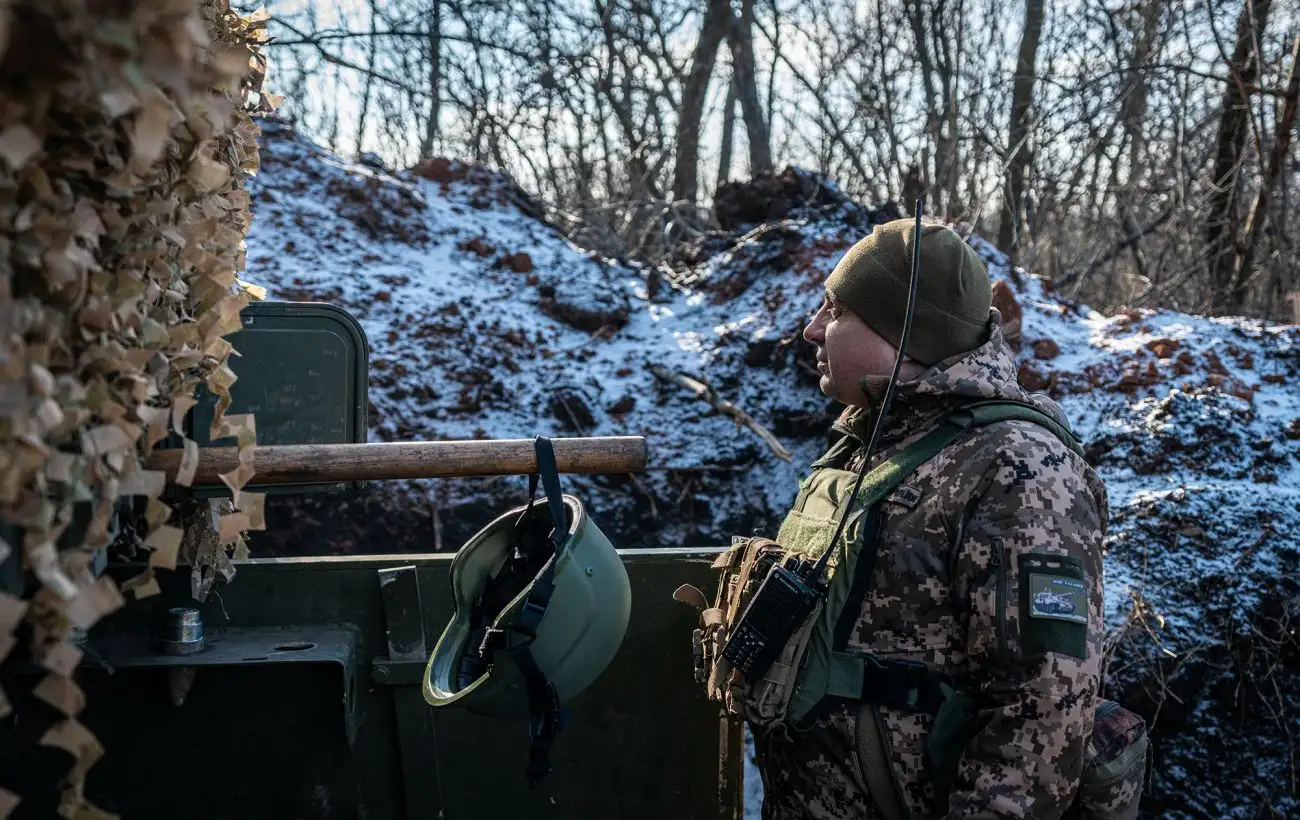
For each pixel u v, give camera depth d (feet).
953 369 5.04
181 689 5.75
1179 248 24.91
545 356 14.82
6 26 2.53
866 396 5.28
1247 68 20.21
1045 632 4.42
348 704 5.97
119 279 3.47
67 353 3.14
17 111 2.73
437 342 14.37
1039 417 4.96
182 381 4.16
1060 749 4.38
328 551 11.91
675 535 12.92
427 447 4.93
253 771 6.01
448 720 6.44
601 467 5.11
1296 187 24.30
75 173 3.16
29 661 5.27
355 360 6.65
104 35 2.77
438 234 17.10
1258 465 11.51
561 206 27.32
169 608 6.16
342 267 15.25
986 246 16.38
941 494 4.79
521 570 5.47
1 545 2.81
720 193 18.26
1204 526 10.55
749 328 15.03
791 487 12.98
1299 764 9.49
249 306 6.46
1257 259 20.80
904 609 4.80
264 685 5.95
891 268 5.16
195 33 3.04
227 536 4.43
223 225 4.67
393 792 6.46
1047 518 4.58
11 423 2.77
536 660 4.75
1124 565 10.37
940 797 4.67
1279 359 13.32
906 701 4.74
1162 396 12.46
